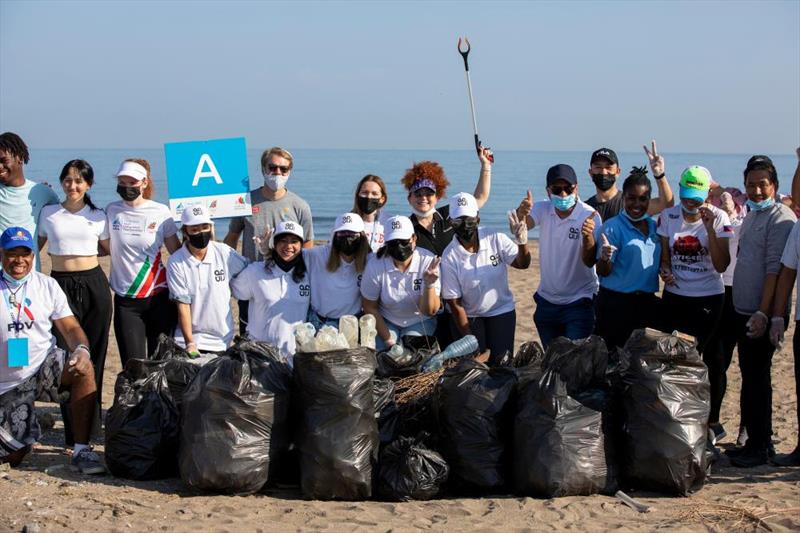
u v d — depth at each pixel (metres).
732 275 7.44
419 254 7.13
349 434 5.89
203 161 7.74
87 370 6.52
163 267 7.52
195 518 5.48
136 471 6.27
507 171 111.12
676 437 5.90
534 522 5.45
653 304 7.17
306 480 5.91
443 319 7.50
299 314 7.02
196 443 5.89
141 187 7.40
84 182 7.33
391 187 71.06
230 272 7.25
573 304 7.57
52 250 7.30
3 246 6.39
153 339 7.59
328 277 7.10
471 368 6.22
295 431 6.11
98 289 7.37
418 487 5.88
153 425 6.32
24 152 7.43
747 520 5.50
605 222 7.34
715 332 7.18
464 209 7.04
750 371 6.92
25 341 6.44
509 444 6.08
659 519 5.51
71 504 5.64
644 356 6.10
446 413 6.13
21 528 5.20
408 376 6.82
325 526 5.38
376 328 7.12
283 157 7.81
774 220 6.75
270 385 6.02
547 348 6.38
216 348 7.27
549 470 5.83
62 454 7.02
